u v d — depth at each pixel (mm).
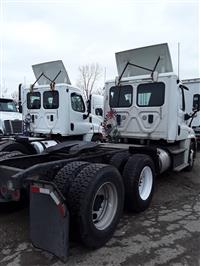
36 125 9828
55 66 9625
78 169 3484
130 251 3340
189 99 9461
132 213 4672
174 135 6312
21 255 3201
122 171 4637
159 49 6445
